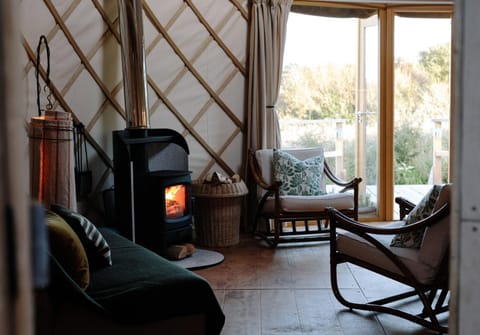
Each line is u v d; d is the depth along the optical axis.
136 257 2.53
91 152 4.15
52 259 1.90
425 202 2.51
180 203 3.94
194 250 3.93
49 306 1.90
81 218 2.36
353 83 4.98
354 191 4.27
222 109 4.61
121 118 4.27
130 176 3.74
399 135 5.02
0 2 0.39
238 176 4.34
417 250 2.53
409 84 5.00
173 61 4.40
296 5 4.80
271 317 2.74
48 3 3.88
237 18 4.56
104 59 4.14
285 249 4.12
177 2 4.35
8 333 0.41
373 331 2.55
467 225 0.90
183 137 4.18
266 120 4.63
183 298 2.12
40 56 3.89
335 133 4.99
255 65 4.55
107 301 2.00
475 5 0.86
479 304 0.89
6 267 0.41
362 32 4.95
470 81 0.88
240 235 4.61
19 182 0.42
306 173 4.40
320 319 2.71
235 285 3.28
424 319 2.52
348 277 3.40
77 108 4.06
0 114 0.40
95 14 4.07
